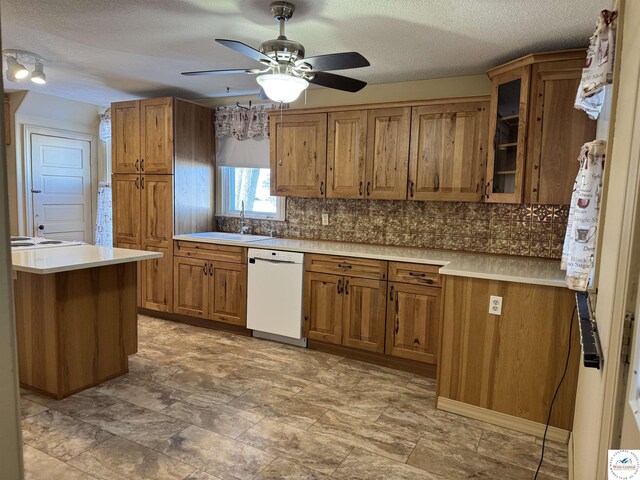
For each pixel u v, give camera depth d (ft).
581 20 8.13
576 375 8.03
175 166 14.53
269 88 7.99
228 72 8.66
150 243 15.05
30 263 8.28
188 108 14.90
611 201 4.57
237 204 16.25
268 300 12.91
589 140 9.14
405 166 11.94
